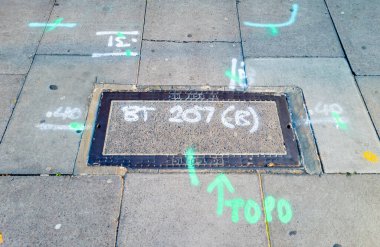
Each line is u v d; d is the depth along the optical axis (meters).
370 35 1.53
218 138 1.22
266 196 1.09
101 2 1.64
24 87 1.33
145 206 1.06
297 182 1.12
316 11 1.62
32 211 1.05
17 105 1.28
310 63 1.43
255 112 1.28
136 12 1.60
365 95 1.34
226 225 1.03
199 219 1.04
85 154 1.17
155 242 1.00
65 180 1.12
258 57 1.44
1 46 1.45
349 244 1.00
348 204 1.08
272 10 1.62
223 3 1.65
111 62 1.41
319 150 1.19
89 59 1.42
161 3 1.64
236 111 1.28
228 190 1.10
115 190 1.10
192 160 1.17
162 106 1.29
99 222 1.03
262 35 1.52
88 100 1.30
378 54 1.46
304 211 1.06
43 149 1.18
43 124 1.24
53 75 1.37
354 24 1.57
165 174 1.13
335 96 1.33
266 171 1.15
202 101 1.31
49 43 1.47
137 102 1.30
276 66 1.41
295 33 1.53
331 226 1.03
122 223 1.03
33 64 1.40
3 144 1.18
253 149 1.19
